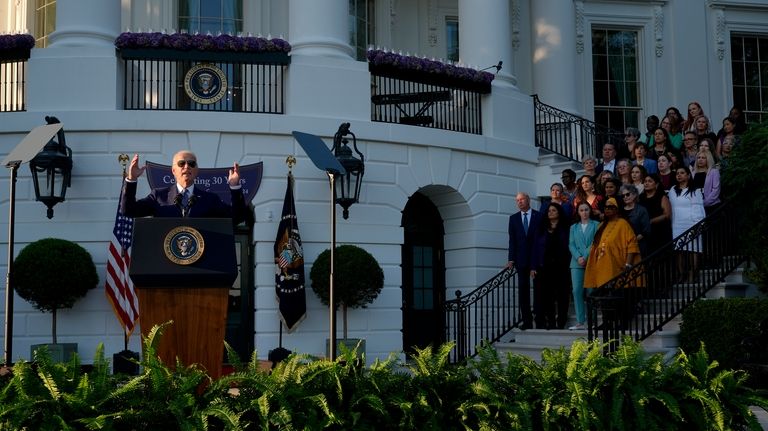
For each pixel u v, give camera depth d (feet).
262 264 45.32
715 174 43.57
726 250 42.42
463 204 51.52
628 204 41.63
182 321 19.92
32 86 44.88
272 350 42.70
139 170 22.25
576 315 44.45
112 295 42.34
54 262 41.47
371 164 48.03
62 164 42.70
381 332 47.21
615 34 70.44
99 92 44.80
